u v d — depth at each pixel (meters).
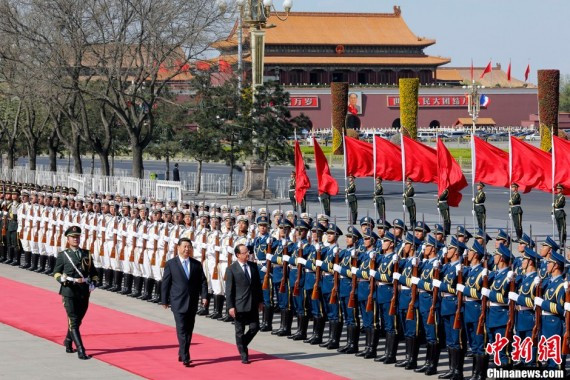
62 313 24.92
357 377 18.47
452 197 29.83
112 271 29.31
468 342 18.42
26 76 56.03
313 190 66.88
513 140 27.61
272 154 61.59
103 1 52.47
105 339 21.88
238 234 24.95
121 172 73.25
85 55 56.62
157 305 26.78
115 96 56.22
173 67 56.16
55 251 32.16
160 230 27.03
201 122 59.88
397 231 22.16
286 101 59.53
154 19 52.09
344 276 20.70
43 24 54.25
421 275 19.08
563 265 17.08
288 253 22.31
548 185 27.70
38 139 70.06
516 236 39.12
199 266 19.48
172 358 19.88
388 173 31.44
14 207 35.22
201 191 67.25
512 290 17.42
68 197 32.06
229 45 71.69
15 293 28.25
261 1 58.53
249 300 19.39
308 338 22.19
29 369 18.92
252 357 20.14
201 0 53.97
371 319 20.16
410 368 19.31
